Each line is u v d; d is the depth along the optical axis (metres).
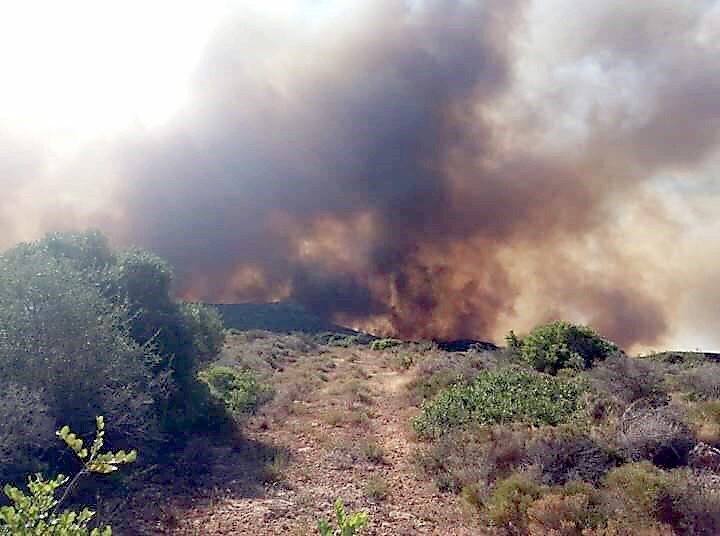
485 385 11.39
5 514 2.54
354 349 25.28
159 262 10.88
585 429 8.11
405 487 7.60
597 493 6.22
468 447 8.17
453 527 6.28
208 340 11.82
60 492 6.20
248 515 6.21
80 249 10.44
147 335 9.55
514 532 6.01
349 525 2.49
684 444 7.52
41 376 6.69
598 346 14.91
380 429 10.73
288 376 15.89
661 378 11.22
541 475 6.94
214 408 9.91
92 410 6.97
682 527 5.68
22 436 5.95
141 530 5.62
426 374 14.66
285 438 9.75
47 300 7.03
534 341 15.43
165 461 7.84
